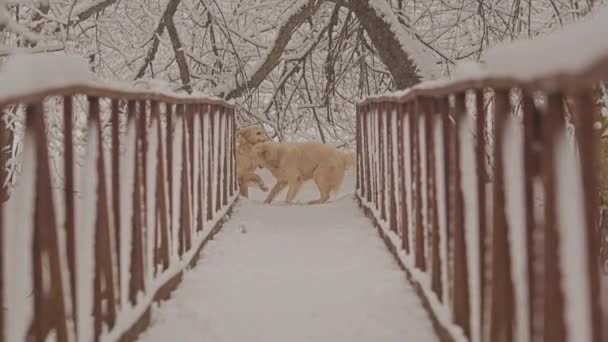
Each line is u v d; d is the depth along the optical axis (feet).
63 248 15.96
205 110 37.86
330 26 74.43
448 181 19.85
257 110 77.05
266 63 69.51
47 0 49.52
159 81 24.67
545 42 10.25
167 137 26.14
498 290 13.70
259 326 21.97
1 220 12.12
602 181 24.90
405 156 28.40
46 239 13.30
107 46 65.46
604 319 9.70
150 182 22.79
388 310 23.18
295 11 67.36
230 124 52.19
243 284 27.14
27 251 13.08
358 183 54.24
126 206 20.06
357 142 54.60
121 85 18.98
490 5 62.90
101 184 17.01
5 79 11.97
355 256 32.99
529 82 10.93
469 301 17.37
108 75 70.95
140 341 20.29
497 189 13.62
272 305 24.23
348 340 20.58
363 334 21.04
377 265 30.32
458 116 17.94
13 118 42.19
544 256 10.76
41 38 43.45
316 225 43.37
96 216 16.78
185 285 26.68
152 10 73.67
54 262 13.46
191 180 32.58
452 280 19.20
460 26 72.79
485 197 15.90
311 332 21.35
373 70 78.28
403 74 61.67
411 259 27.48
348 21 73.82
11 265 12.96
